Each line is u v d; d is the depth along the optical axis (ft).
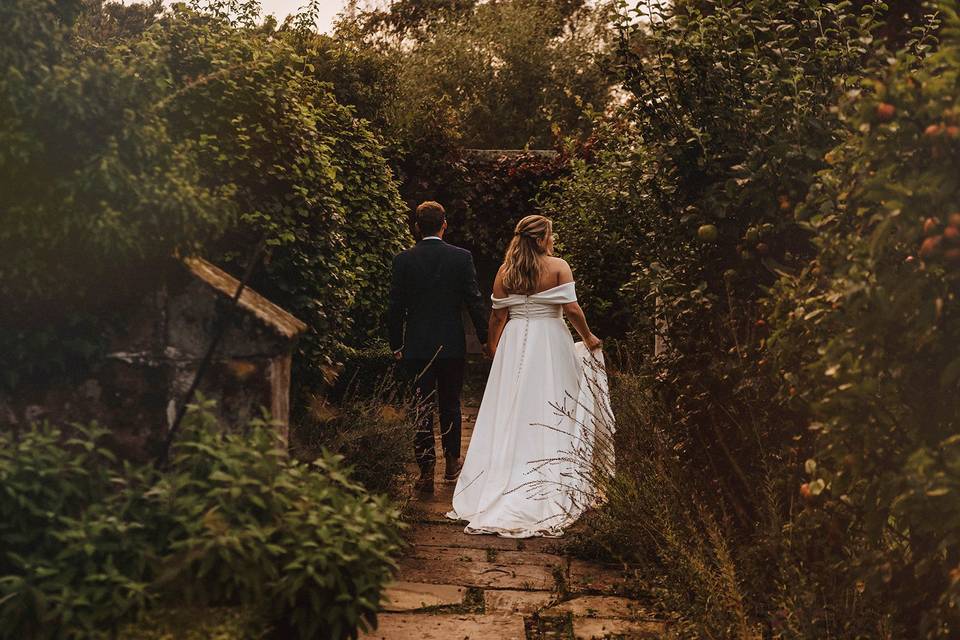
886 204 6.75
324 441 13.73
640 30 12.62
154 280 9.30
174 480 7.79
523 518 15.49
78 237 8.57
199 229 9.29
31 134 8.34
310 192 15.58
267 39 17.17
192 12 15.65
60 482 7.66
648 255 14.37
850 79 10.14
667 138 12.42
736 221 11.94
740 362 10.73
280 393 9.59
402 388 23.63
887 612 8.42
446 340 17.90
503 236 38.68
